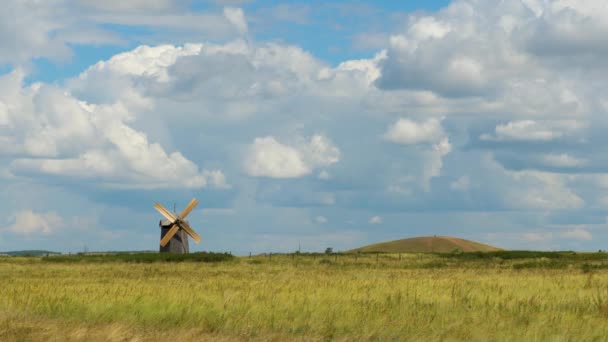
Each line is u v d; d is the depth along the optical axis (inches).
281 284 2150.6
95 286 2124.8
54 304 1536.7
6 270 3565.5
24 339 1129.4
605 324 1222.9
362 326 1254.9
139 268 3841.0
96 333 1182.3
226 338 1174.3
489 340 1137.4
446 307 1466.5
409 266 4087.1
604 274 2849.4
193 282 2409.0
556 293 1748.3
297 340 1181.7
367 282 2228.1
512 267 3873.0
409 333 1198.9
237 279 2637.8
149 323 1344.7
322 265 4234.7
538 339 1113.4
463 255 5036.9
